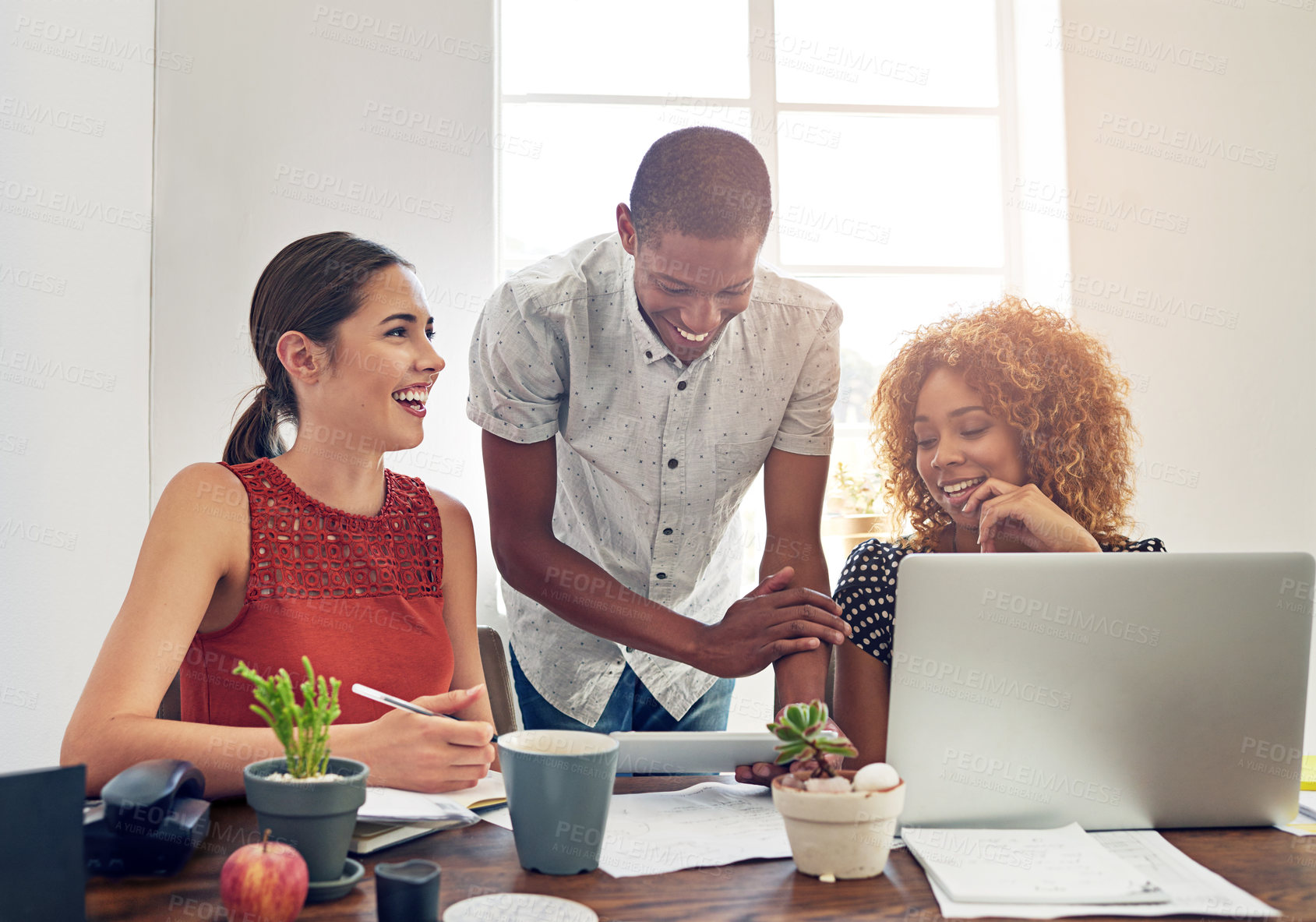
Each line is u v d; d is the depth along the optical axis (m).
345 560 1.23
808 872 0.76
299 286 1.27
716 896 0.72
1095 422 1.52
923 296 2.39
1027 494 1.42
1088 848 0.81
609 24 2.27
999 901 0.70
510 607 1.77
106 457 2.01
